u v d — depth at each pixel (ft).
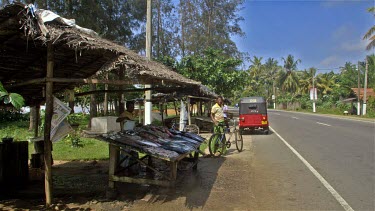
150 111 43.29
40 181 22.62
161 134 24.08
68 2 63.62
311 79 203.51
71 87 26.81
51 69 16.56
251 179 23.73
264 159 31.78
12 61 19.71
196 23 100.07
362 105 127.44
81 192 20.10
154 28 91.91
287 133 56.24
